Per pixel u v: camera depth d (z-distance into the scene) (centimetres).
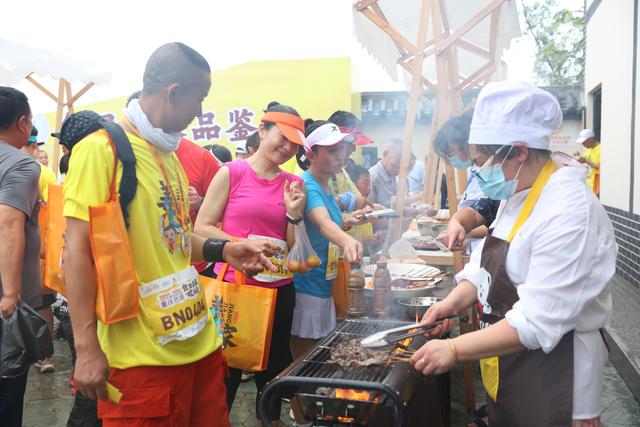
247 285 285
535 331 168
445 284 357
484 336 172
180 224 205
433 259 416
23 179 286
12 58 590
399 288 314
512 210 192
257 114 982
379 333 227
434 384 252
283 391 198
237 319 282
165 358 192
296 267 288
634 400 426
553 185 179
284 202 297
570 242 168
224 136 994
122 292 176
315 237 315
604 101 882
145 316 190
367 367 205
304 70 973
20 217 284
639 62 687
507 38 627
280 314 300
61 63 632
